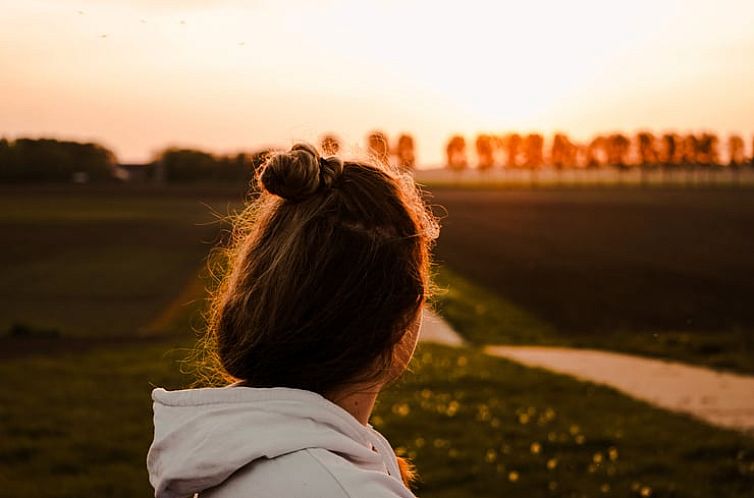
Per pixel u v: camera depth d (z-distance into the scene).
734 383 14.98
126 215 99.12
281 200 1.20
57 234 72.25
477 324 25.94
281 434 1.08
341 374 1.15
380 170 1.22
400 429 10.50
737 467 8.61
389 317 1.14
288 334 1.13
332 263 1.13
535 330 25.69
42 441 9.52
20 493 7.70
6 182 137.00
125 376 14.13
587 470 8.77
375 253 1.13
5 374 14.26
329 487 1.02
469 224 86.81
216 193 144.62
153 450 1.18
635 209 111.12
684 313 29.77
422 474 8.59
